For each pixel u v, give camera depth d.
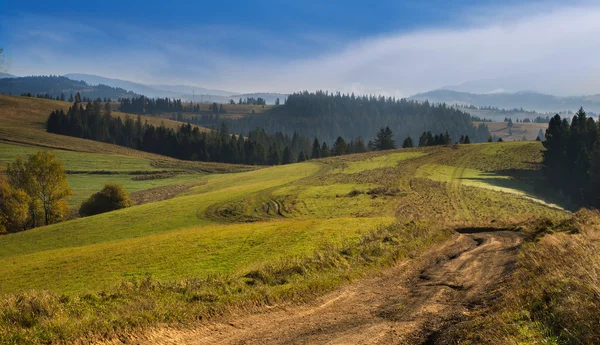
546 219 25.58
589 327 6.89
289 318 10.32
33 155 62.22
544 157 96.06
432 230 26.98
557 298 8.57
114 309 9.80
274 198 64.00
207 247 28.64
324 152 168.12
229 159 172.62
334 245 23.94
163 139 180.38
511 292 11.02
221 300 10.96
